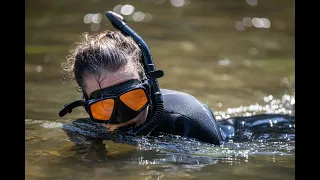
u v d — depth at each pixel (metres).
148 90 7.91
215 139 8.51
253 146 8.76
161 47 17.36
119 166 7.51
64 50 16.61
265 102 12.20
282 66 15.48
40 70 14.47
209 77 14.15
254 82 13.80
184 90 12.88
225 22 21.34
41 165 7.58
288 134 9.57
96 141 8.55
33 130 9.26
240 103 12.02
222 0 24.95
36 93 12.34
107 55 7.78
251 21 21.48
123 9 23.06
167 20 21.44
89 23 20.69
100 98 7.73
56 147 8.34
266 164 7.82
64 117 10.37
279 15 22.36
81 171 7.34
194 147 8.19
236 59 16.20
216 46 17.75
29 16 21.52
